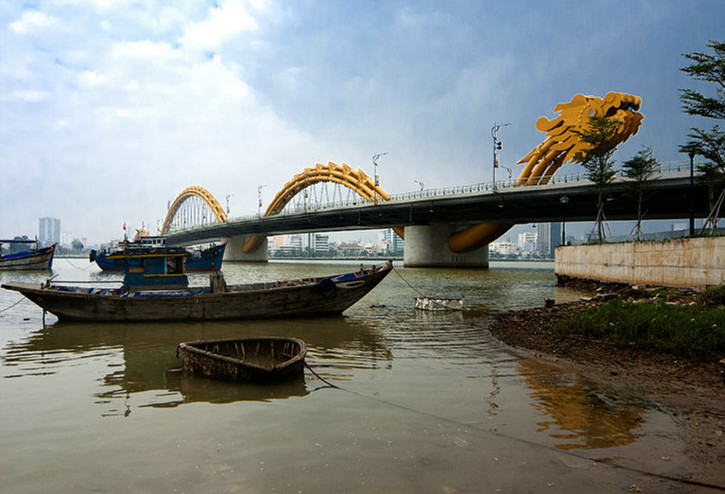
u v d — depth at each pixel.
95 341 16.19
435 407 8.90
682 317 14.02
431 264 89.00
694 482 5.96
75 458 6.68
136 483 5.93
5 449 7.00
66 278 61.44
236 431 7.65
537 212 70.12
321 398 9.44
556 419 8.24
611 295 26.41
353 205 87.19
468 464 6.43
